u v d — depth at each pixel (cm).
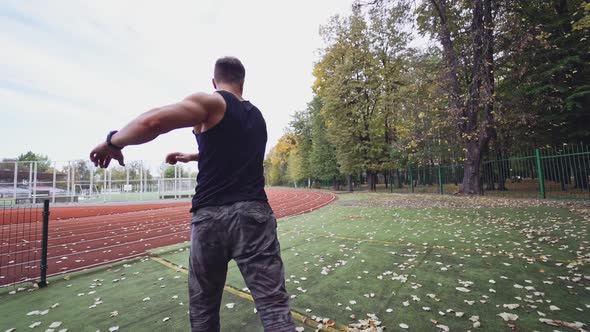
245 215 110
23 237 781
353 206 1192
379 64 2109
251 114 129
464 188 1335
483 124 1158
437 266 370
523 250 419
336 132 2212
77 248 619
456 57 1236
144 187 2591
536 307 249
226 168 115
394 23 1270
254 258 109
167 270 413
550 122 1227
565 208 770
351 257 429
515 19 1058
